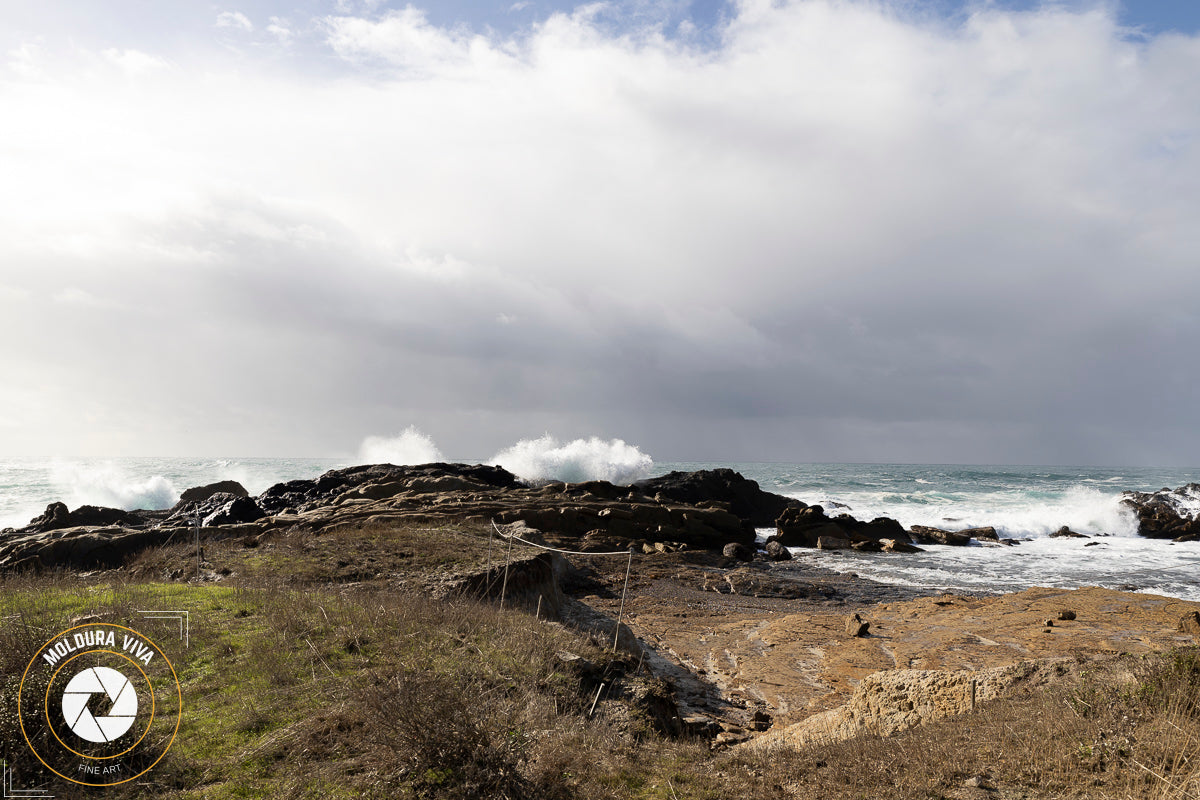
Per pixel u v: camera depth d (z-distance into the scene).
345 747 6.52
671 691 11.97
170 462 128.25
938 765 6.21
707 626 20.92
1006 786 5.68
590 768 6.88
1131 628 18.95
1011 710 7.29
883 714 9.01
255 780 5.91
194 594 11.76
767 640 19.08
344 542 18.91
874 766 6.53
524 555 17.84
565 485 45.22
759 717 12.80
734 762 7.48
